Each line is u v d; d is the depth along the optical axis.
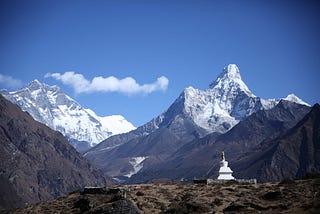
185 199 142.00
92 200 145.12
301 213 120.69
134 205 136.12
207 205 134.25
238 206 130.50
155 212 136.25
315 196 131.38
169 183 170.88
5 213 158.12
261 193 139.75
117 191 152.25
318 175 157.12
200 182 167.50
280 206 127.31
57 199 160.38
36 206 157.75
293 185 143.25
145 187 160.50
